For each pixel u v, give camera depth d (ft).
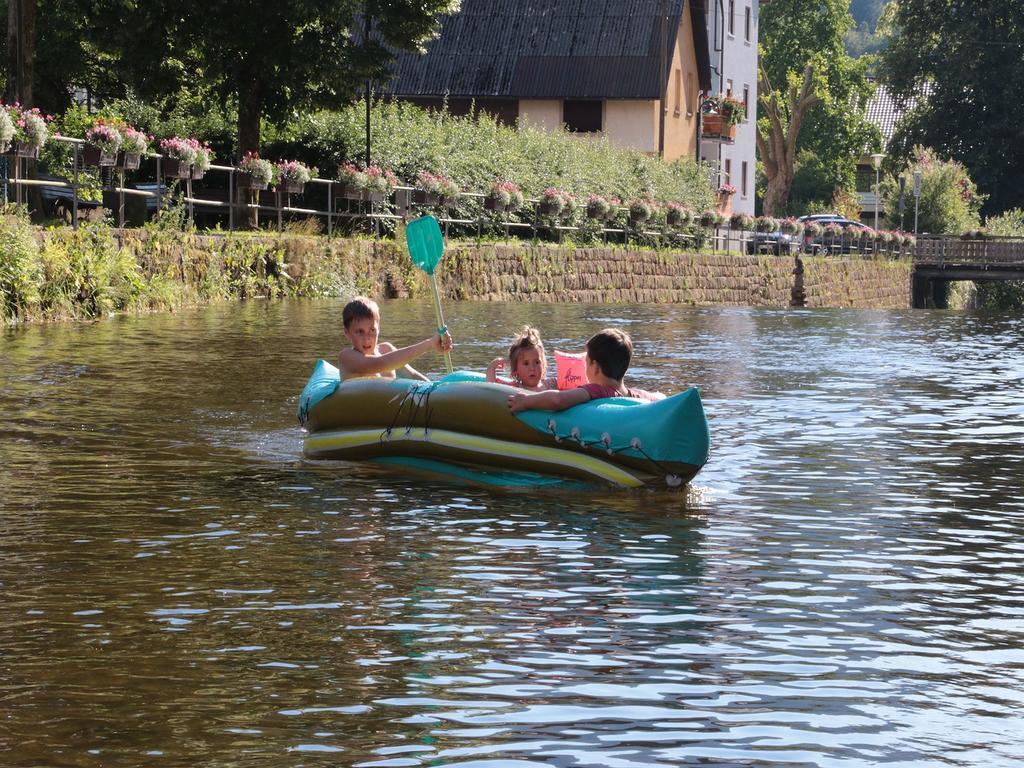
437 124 249.96
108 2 190.39
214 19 187.32
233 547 42.16
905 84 542.98
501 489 52.85
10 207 126.41
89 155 140.77
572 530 45.57
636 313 181.78
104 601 35.96
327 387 59.16
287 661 31.35
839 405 80.59
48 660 31.17
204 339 107.65
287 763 25.68
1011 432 70.33
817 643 33.42
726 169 433.48
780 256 339.16
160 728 27.25
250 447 60.75
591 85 351.87
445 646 32.63
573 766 25.73
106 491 50.55
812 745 26.89
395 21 196.34
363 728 27.43
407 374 64.95
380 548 42.45
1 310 115.03
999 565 41.78
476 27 363.15
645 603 36.65
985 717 28.53
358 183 201.36
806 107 590.55
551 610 35.81
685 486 53.83
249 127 200.54
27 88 168.66
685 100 383.65
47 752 25.96
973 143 529.45
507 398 54.75
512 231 251.60
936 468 59.26
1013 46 522.47
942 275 429.79
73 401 72.49
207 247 156.76
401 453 56.80
